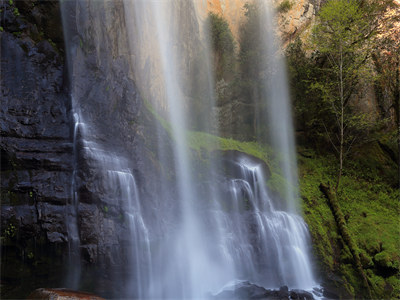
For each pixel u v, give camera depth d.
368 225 13.91
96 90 10.10
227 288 9.91
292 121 18.11
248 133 17.66
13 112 8.82
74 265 8.26
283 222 12.31
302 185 15.16
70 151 9.08
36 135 8.95
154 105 13.67
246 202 12.24
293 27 19.84
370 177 17.11
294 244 12.09
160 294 9.30
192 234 10.64
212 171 12.29
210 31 17.70
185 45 16.16
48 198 8.38
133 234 9.27
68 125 9.41
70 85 9.66
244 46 18.52
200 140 13.75
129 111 10.81
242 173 12.66
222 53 17.81
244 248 11.07
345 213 14.52
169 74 15.10
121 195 9.39
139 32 13.40
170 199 10.91
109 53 11.03
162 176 10.91
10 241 7.86
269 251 11.45
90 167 8.91
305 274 11.72
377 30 17.41
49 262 8.09
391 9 17.75
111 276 8.66
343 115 16.41
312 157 17.27
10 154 8.38
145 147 10.93
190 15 16.75
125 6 12.81
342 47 15.95
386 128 18.38
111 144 9.84
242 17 19.12
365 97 18.23
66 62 9.93
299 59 18.19
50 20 10.04
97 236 8.63
